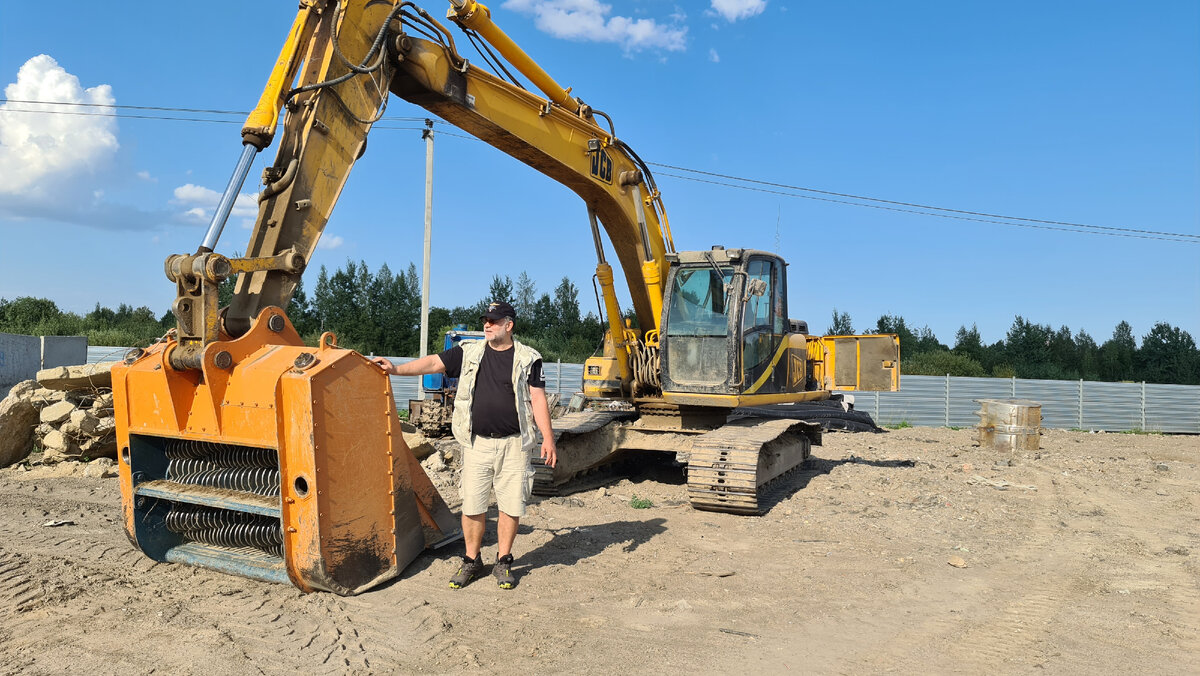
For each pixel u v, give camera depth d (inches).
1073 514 334.0
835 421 745.0
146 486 208.2
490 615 180.7
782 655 162.4
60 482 378.9
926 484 392.5
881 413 1023.0
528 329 2070.6
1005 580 226.8
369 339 1946.4
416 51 252.4
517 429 203.3
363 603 185.8
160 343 209.8
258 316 197.3
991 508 337.4
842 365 731.4
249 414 184.4
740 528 287.7
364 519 193.9
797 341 417.7
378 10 241.8
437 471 414.9
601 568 223.1
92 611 178.2
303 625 170.9
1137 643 174.1
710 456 312.8
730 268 349.4
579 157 324.5
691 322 353.4
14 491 349.7
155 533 216.7
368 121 236.5
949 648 169.3
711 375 347.3
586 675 149.0
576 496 349.1
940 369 1600.6
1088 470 486.9
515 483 203.2
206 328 186.2
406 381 973.8
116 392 206.8
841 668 156.4
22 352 819.4
